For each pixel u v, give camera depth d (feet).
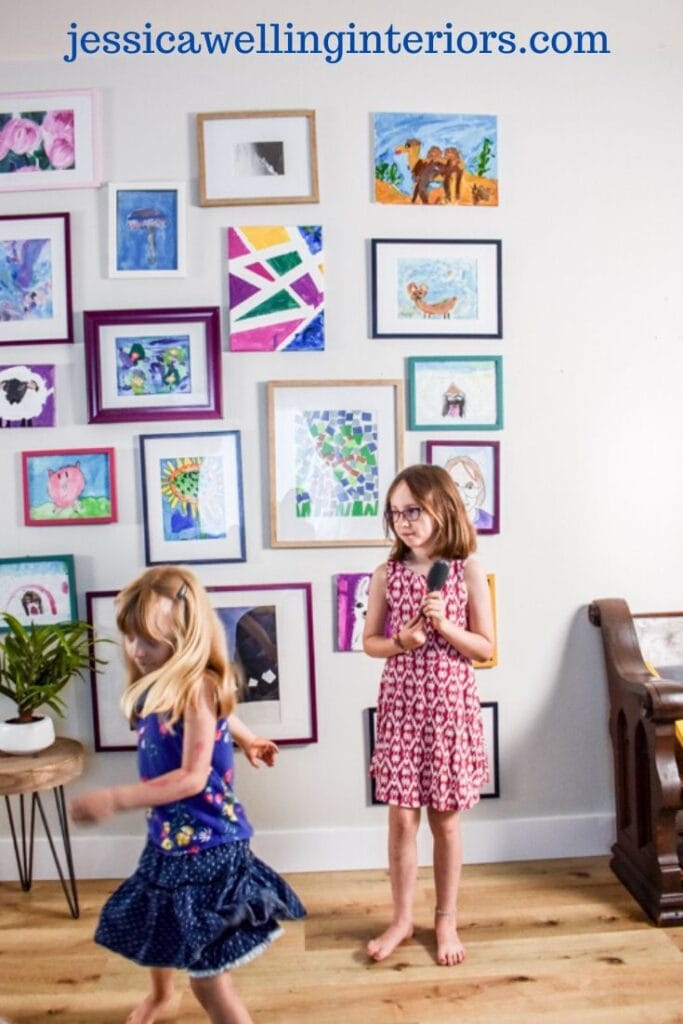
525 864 8.04
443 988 6.06
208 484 7.97
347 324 7.99
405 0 7.34
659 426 8.23
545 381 8.14
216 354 7.86
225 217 7.93
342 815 8.05
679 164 8.17
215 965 4.78
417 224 8.02
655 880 6.95
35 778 6.70
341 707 8.04
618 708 7.72
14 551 7.98
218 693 5.07
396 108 7.95
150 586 5.10
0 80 7.89
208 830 4.96
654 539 8.26
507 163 8.05
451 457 8.04
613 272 8.15
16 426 7.89
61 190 7.90
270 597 7.98
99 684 7.93
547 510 8.18
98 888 7.75
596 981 6.10
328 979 6.19
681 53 8.14
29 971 6.41
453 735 6.33
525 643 8.18
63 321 7.88
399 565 6.61
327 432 7.97
